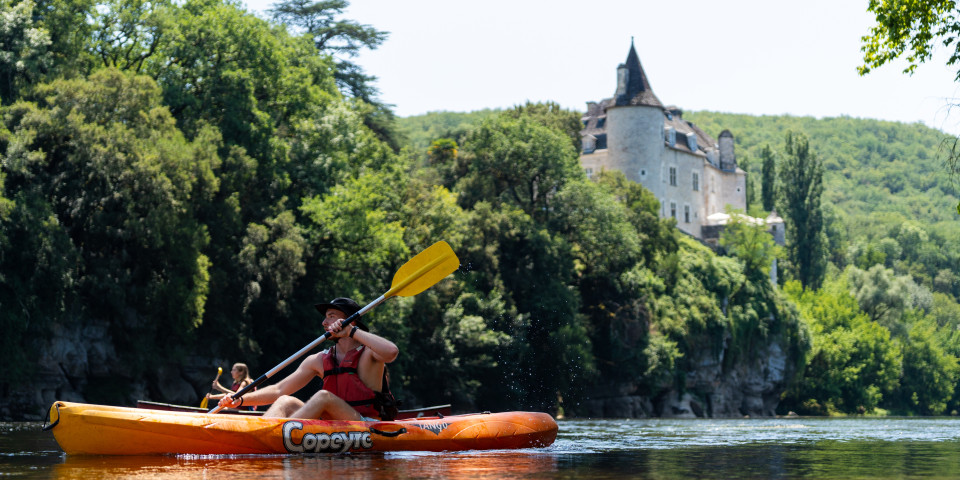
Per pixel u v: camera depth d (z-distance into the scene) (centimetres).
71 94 2873
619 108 8225
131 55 3656
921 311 9881
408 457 763
